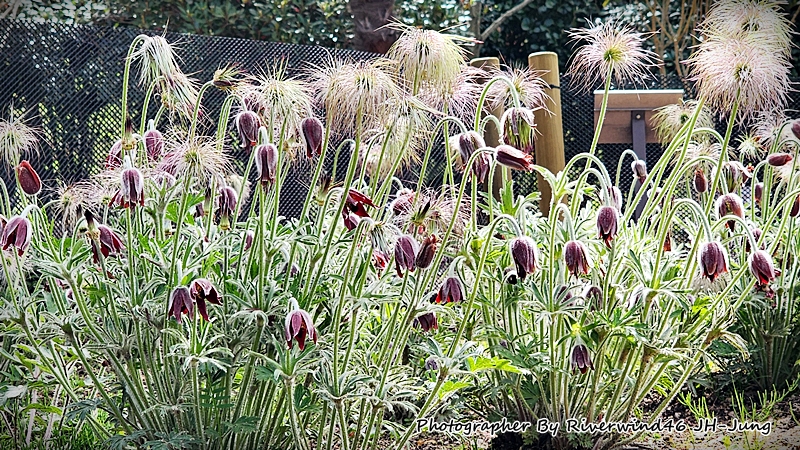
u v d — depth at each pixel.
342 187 3.17
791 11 9.30
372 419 2.95
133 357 3.33
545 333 3.65
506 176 3.57
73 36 5.48
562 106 6.61
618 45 3.48
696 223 4.38
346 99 2.81
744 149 4.69
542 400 3.62
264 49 6.03
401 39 3.09
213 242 3.10
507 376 3.66
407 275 2.96
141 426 3.17
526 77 3.80
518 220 3.53
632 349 3.41
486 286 3.63
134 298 2.95
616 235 3.25
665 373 3.79
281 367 2.74
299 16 10.38
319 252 2.93
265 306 2.86
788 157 4.05
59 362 3.04
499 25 11.43
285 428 3.21
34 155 5.32
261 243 2.87
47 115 5.42
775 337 4.29
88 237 3.06
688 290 3.23
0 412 3.66
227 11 10.25
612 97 5.58
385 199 3.12
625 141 5.68
